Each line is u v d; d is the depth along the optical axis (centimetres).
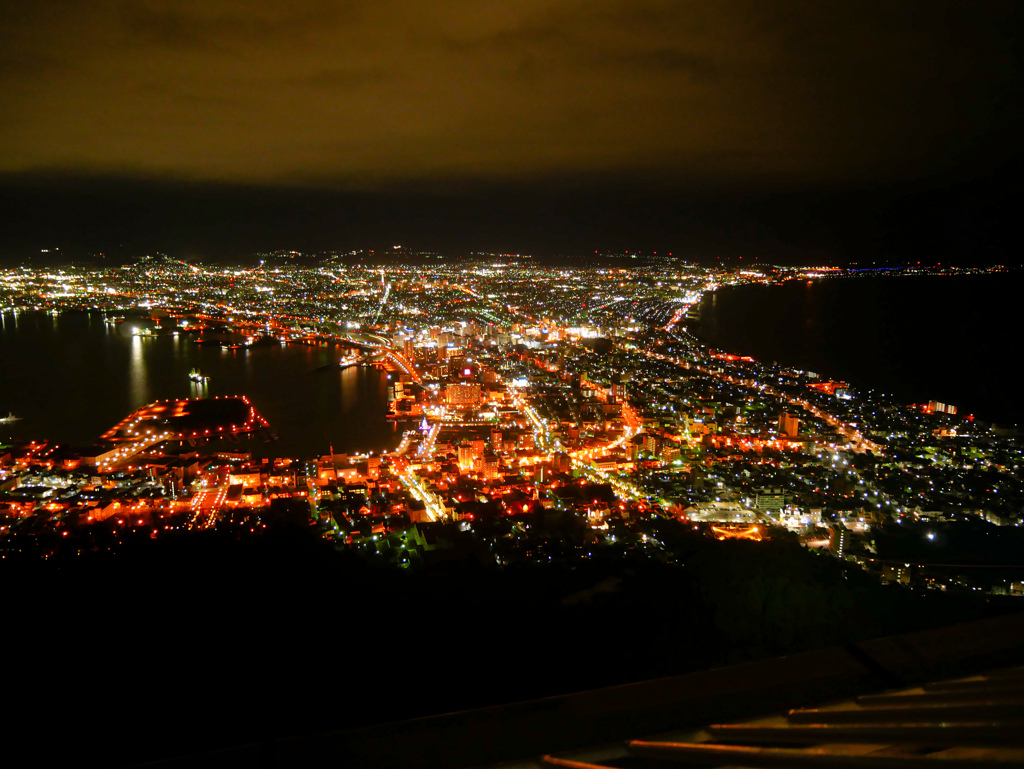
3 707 554
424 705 581
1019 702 141
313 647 670
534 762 199
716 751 174
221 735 533
